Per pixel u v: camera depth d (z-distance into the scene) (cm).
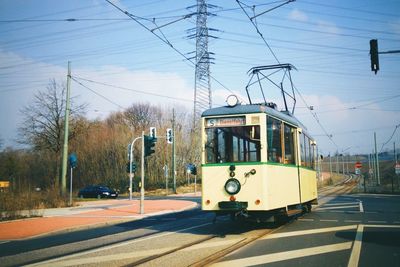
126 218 1789
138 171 5788
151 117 7894
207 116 1221
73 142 6153
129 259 853
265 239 1063
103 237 1238
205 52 3453
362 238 1045
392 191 3841
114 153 6066
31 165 6203
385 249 896
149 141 2036
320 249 905
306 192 1599
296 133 1478
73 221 1734
